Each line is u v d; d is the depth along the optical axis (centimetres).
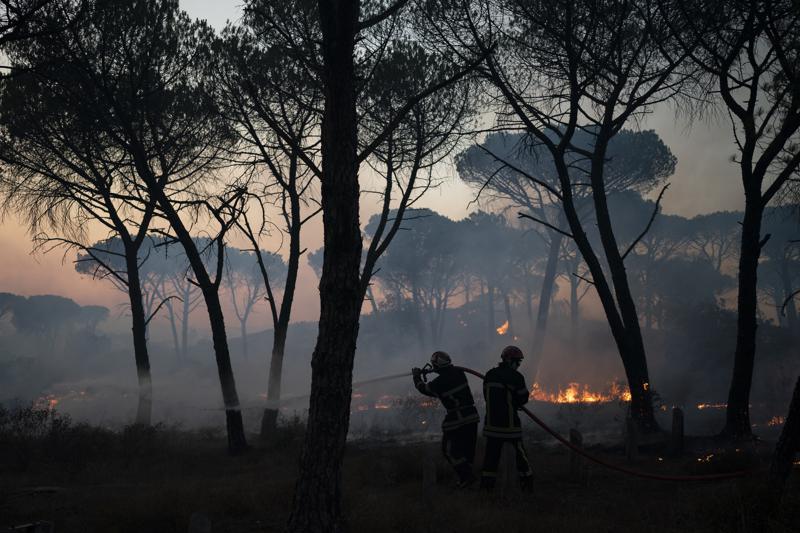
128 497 778
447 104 1480
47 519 709
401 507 673
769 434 1409
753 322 1183
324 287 570
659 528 613
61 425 1306
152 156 1541
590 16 1277
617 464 1023
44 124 1543
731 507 611
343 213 571
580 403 2091
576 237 1381
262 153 1427
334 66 584
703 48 1286
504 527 620
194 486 855
